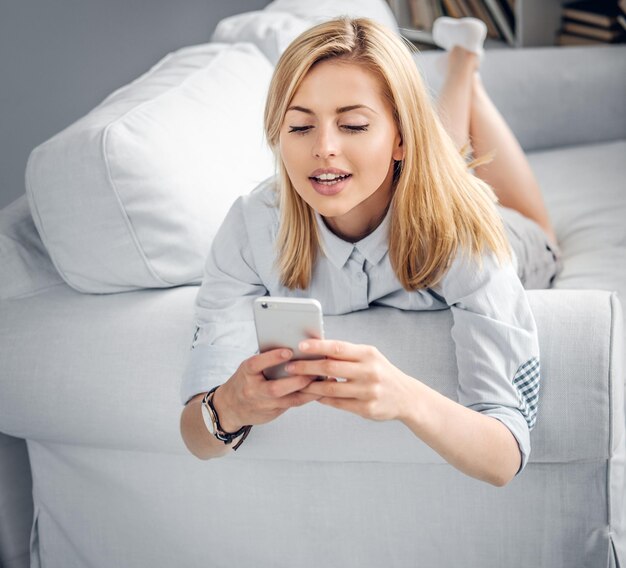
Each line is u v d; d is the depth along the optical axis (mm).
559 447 1162
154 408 1282
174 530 1393
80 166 1355
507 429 1096
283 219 1207
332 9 2127
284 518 1328
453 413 1058
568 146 2395
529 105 2363
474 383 1130
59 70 2584
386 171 1097
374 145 1069
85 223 1364
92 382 1311
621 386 1172
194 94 1605
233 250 1266
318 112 1062
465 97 2004
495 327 1135
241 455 1268
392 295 1254
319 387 1025
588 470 1192
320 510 1309
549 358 1161
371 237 1197
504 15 2762
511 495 1229
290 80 1084
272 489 1318
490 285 1154
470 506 1249
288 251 1220
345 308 1260
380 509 1284
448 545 1276
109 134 1357
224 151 1537
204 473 1344
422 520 1274
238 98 1697
